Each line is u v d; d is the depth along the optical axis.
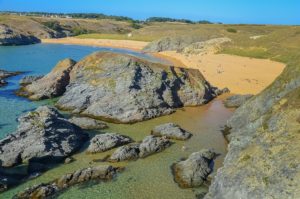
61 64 75.25
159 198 34.66
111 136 46.66
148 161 42.19
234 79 85.31
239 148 35.75
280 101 37.22
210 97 70.25
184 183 37.03
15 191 35.75
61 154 42.44
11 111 60.97
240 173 29.80
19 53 144.25
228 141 48.38
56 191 35.38
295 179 25.66
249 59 110.19
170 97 64.12
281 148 29.00
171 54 140.25
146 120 57.69
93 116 58.62
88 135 49.78
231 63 105.12
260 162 29.16
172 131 50.12
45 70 103.25
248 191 27.64
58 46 177.75
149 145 44.59
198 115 60.56
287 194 25.17
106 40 195.00
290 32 129.75
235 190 28.81
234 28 198.00
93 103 61.00
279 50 112.44
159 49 153.38
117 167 40.44
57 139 43.78
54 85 70.25
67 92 64.75
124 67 64.31
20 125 45.72
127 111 58.03
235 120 52.28
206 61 112.00
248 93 74.69
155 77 64.75
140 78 63.28
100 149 44.53
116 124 55.75
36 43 193.00
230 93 75.12
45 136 43.03
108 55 68.19
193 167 38.59
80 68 70.00
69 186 36.41
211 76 89.50
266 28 199.62
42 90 70.06
